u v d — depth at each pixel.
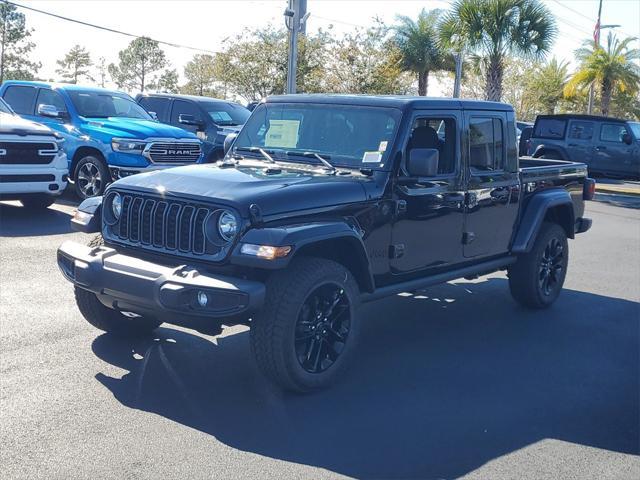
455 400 5.38
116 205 5.52
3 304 7.01
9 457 4.18
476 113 6.69
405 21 35.34
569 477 4.34
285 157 6.18
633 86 42.44
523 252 7.44
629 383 5.93
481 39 25.05
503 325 7.40
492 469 4.37
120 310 5.38
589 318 7.83
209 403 5.07
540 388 5.72
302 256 5.27
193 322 4.86
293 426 4.79
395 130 5.87
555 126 23.67
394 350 6.43
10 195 11.11
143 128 12.90
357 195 5.54
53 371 5.48
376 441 4.64
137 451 4.34
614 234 13.85
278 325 4.94
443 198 6.29
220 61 32.94
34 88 13.81
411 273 6.19
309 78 31.67
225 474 4.13
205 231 4.97
